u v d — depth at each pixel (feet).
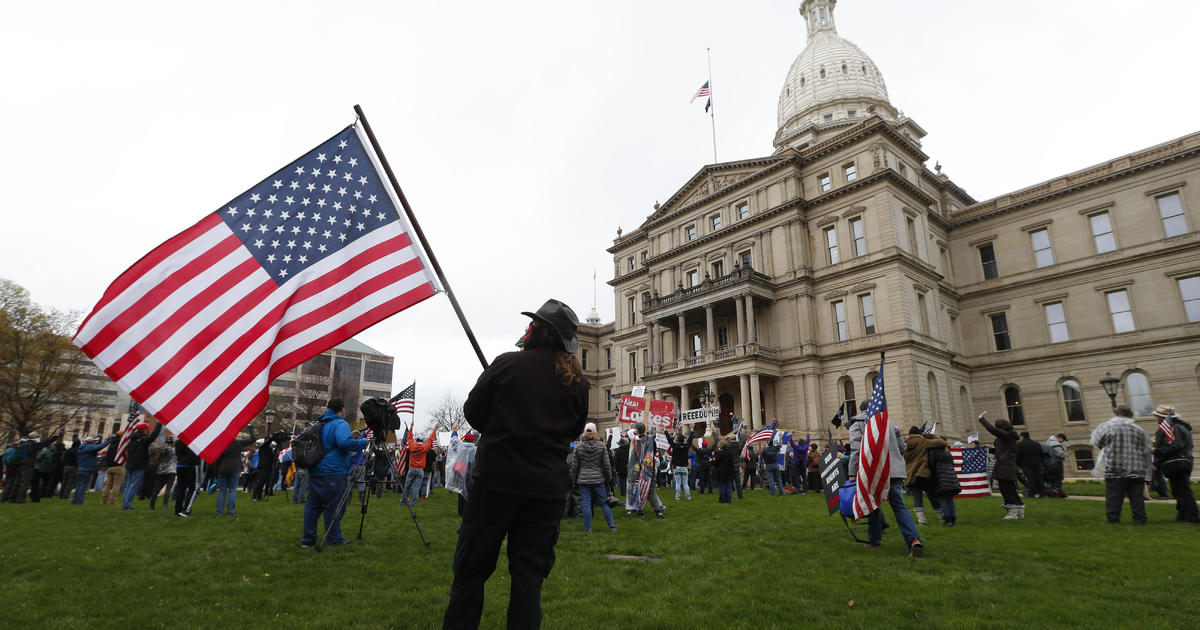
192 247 18.11
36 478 55.42
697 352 160.56
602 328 231.30
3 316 143.64
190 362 16.93
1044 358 135.64
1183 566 23.95
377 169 21.11
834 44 225.97
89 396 179.01
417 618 16.99
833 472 31.40
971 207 152.87
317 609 17.93
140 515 42.52
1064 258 136.87
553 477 11.34
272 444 60.59
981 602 18.88
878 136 135.44
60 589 20.04
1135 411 122.01
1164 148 125.29
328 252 19.49
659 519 41.06
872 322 130.00
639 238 189.47
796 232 142.72
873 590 20.39
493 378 11.68
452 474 41.60
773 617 17.37
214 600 18.92
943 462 36.99
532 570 11.07
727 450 53.42
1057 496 56.13
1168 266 122.21
